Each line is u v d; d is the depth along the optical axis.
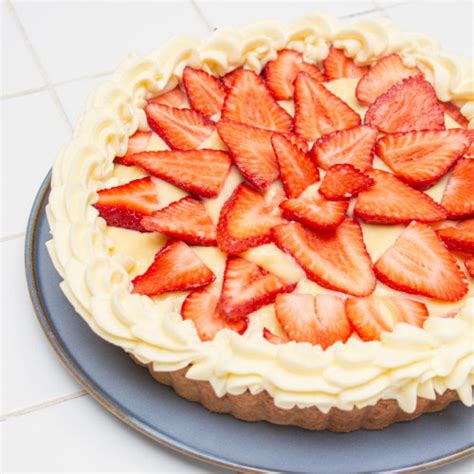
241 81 0.71
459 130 0.69
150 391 0.63
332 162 0.68
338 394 0.58
